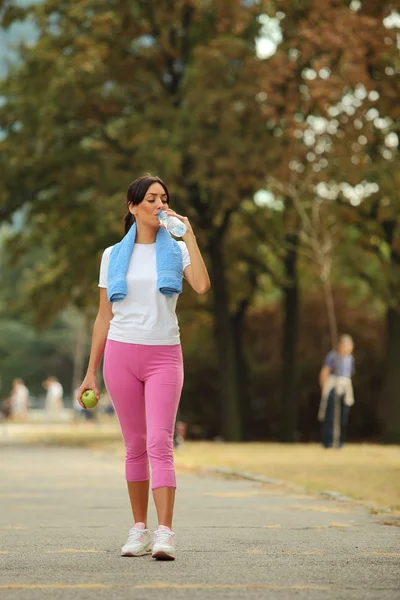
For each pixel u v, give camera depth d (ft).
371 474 74.02
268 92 134.10
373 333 175.52
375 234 151.74
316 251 131.03
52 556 35.58
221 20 140.05
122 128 148.46
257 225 161.58
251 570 32.42
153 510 52.44
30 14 149.79
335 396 111.96
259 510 52.60
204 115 134.92
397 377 153.17
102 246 155.33
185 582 30.09
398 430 152.46
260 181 137.59
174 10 146.10
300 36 135.13
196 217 149.69
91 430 216.13
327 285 127.85
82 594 28.07
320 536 41.63
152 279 34.76
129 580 30.40
